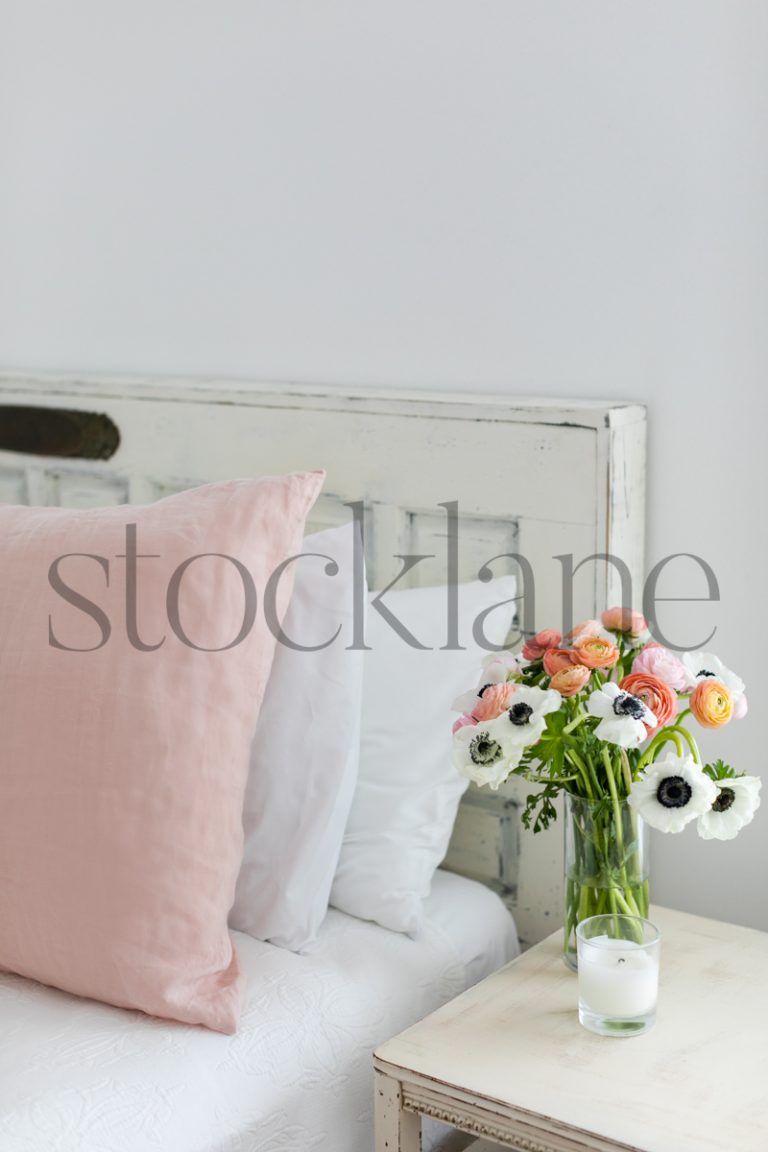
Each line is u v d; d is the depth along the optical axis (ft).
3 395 6.80
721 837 4.04
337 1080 4.25
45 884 4.19
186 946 4.16
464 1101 3.84
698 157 4.89
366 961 4.66
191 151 6.27
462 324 5.56
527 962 4.62
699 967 4.54
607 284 5.17
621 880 4.37
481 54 5.32
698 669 4.37
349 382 5.95
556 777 4.41
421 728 5.05
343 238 5.84
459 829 5.56
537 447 5.08
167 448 6.20
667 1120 3.65
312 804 4.72
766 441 4.91
